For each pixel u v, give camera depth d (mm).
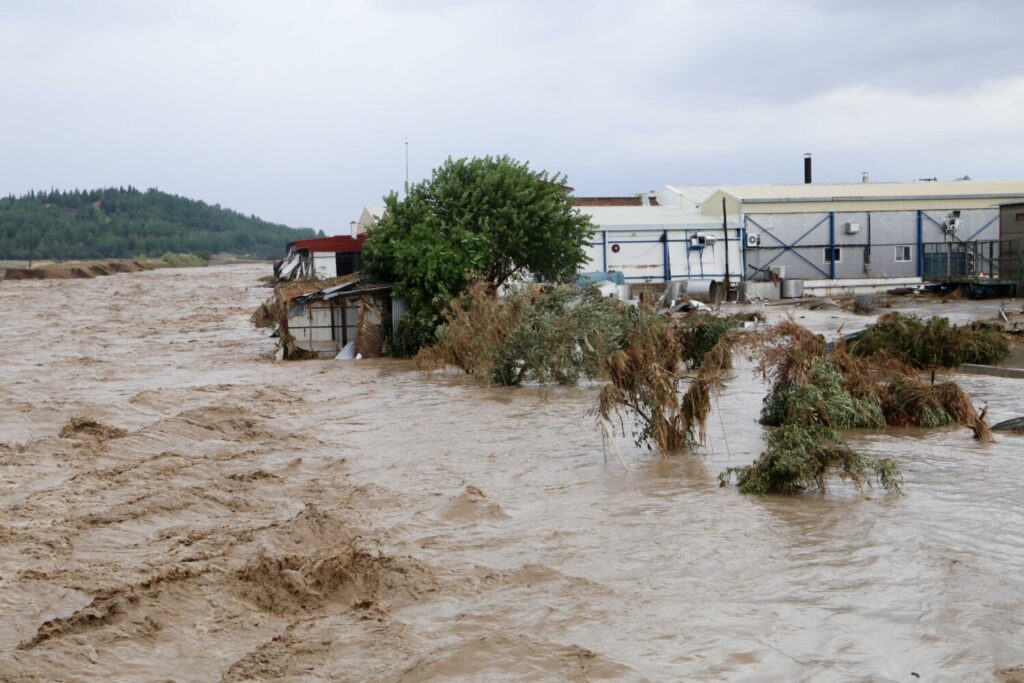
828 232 53719
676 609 7188
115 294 64688
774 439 11164
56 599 7406
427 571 8039
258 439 15070
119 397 20266
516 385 21516
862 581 7715
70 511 10195
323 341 29578
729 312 40406
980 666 6105
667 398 13039
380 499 10805
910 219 54469
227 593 7559
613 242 50625
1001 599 7238
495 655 6285
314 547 8938
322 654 6383
